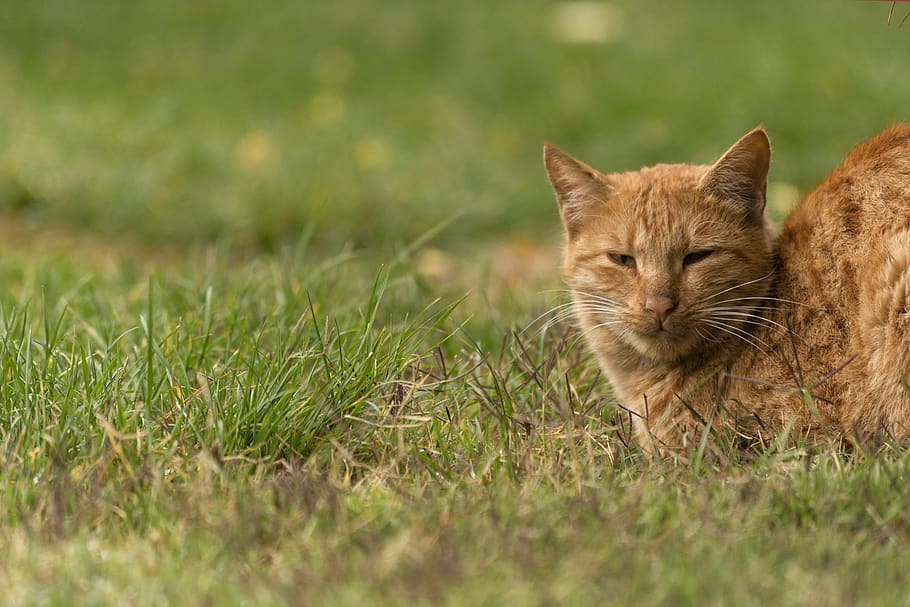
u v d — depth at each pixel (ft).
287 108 70.44
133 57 77.10
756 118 58.59
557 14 83.87
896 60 62.85
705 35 76.07
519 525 20.63
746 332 27.20
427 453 25.03
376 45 79.87
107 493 22.21
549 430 26.16
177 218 51.98
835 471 23.07
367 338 28.22
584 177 29.12
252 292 34.40
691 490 22.20
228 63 76.59
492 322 34.19
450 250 51.88
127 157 57.47
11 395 25.98
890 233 25.32
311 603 17.97
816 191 27.71
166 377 26.78
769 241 28.32
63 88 70.33
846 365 25.22
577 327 31.37
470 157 60.90
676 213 27.58
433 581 18.43
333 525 21.16
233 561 19.98
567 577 18.58
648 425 26.84
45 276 37.27
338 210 52.47
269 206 52.31
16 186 53.42
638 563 19.11
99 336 30.71
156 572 19.62
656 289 27.07
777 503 21.49
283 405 25.30
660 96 64.34
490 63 75.20
